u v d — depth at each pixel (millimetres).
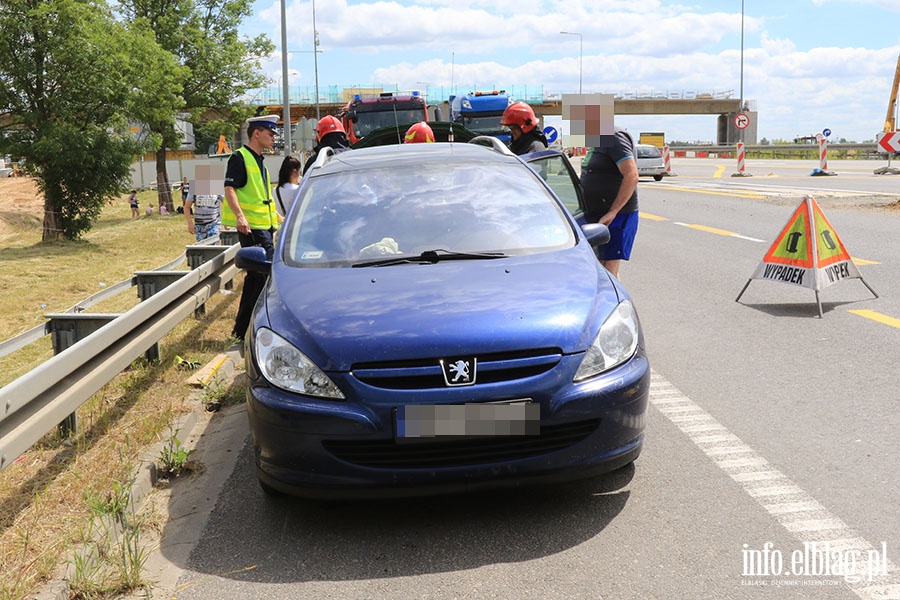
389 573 3473
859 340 6688
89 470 4586
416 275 4324
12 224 33281
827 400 5320
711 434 4844
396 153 5855
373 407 3666
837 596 3123
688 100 89500
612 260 7203
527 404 3699
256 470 4426
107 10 28000
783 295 8648
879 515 3738
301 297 4195
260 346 3971
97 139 26312
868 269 9734
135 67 28578
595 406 3785
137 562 3521
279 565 3602
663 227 15344
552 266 4410
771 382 5766
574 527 3783
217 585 3461
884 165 37750
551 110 72625
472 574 3426
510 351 3750
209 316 8969
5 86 25234
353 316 3932
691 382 5871
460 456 3721
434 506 4094
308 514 4090
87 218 27266
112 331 5051
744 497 3988
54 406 4273
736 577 3283
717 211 17516
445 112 28906
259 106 42438
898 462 4297
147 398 5941
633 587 3254
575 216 6914
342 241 4805
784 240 8195
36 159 25828
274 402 3770
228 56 40344
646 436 4871
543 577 3367
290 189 9273
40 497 4270
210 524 4043
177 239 25000
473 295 4059
